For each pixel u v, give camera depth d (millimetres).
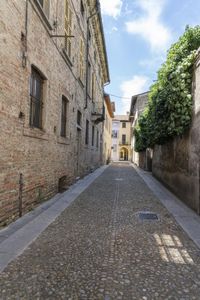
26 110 6629
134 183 14414
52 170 9172
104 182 14461
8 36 5543
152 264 4145
